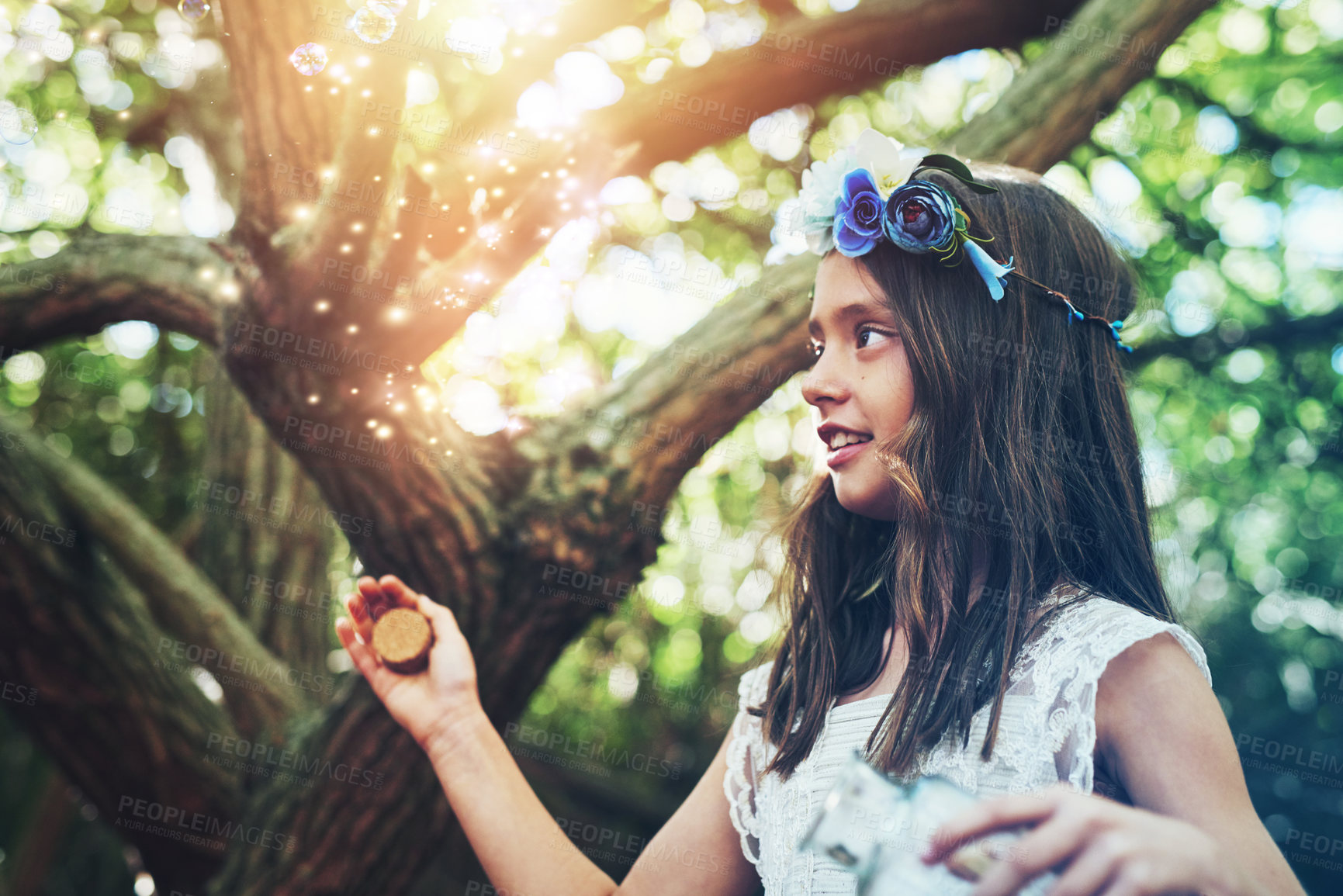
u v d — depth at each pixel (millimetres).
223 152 3119
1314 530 4773
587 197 1644
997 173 1396
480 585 1973
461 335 1822
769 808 1257
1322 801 4805
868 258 1244
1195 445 4363
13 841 5938
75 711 2262
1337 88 4227
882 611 1396
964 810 852
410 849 2102
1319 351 4277
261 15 1477
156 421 4508
